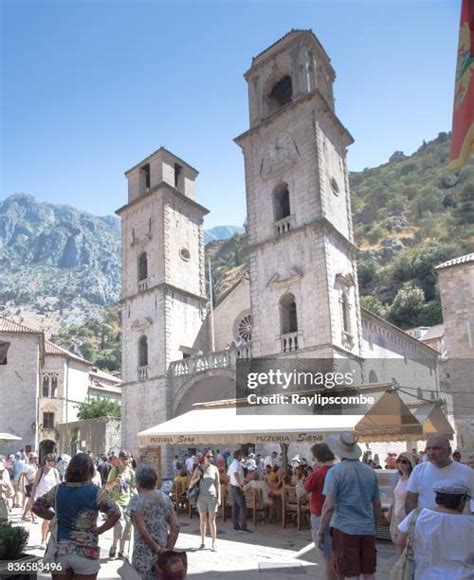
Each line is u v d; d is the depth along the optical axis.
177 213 43.12
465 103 6.16
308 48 34.69
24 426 48.34
